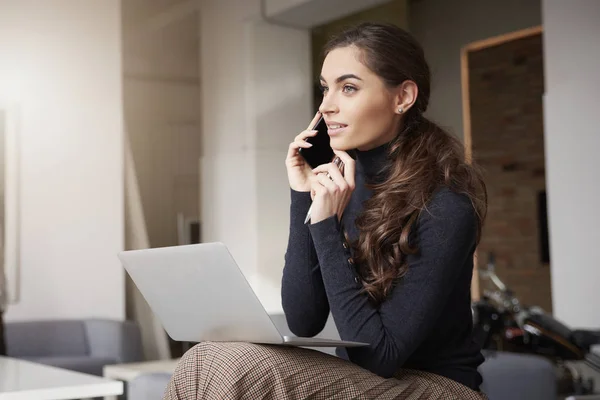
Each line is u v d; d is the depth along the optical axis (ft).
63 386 7.40
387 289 4.97
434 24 29.30
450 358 5.27
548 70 17.38
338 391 4.56
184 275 4.81
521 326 15.66
